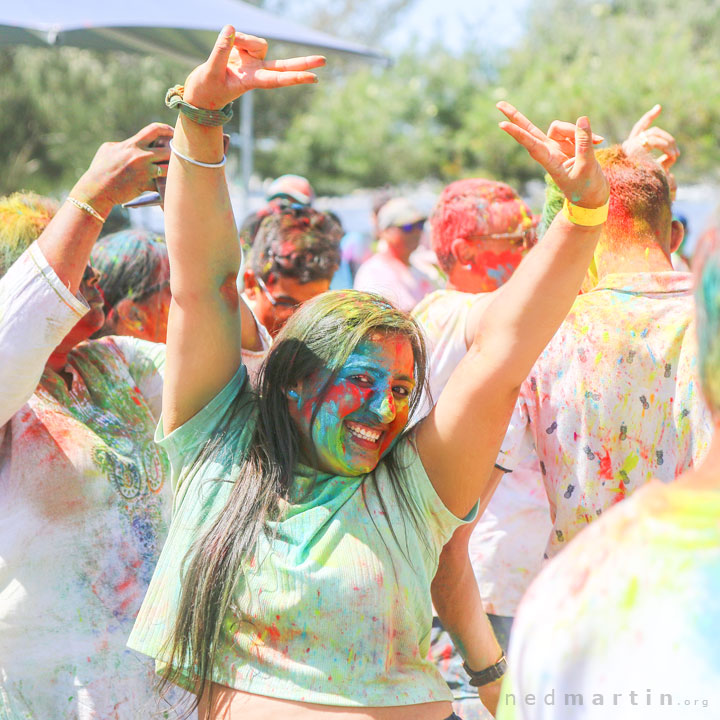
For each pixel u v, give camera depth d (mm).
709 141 22547
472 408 2641
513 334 2588
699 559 1457
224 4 8969
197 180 2756
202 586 2578
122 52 9219
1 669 3010
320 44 8938
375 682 2549
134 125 27000
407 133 29125
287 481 2695
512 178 26328
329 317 2709
